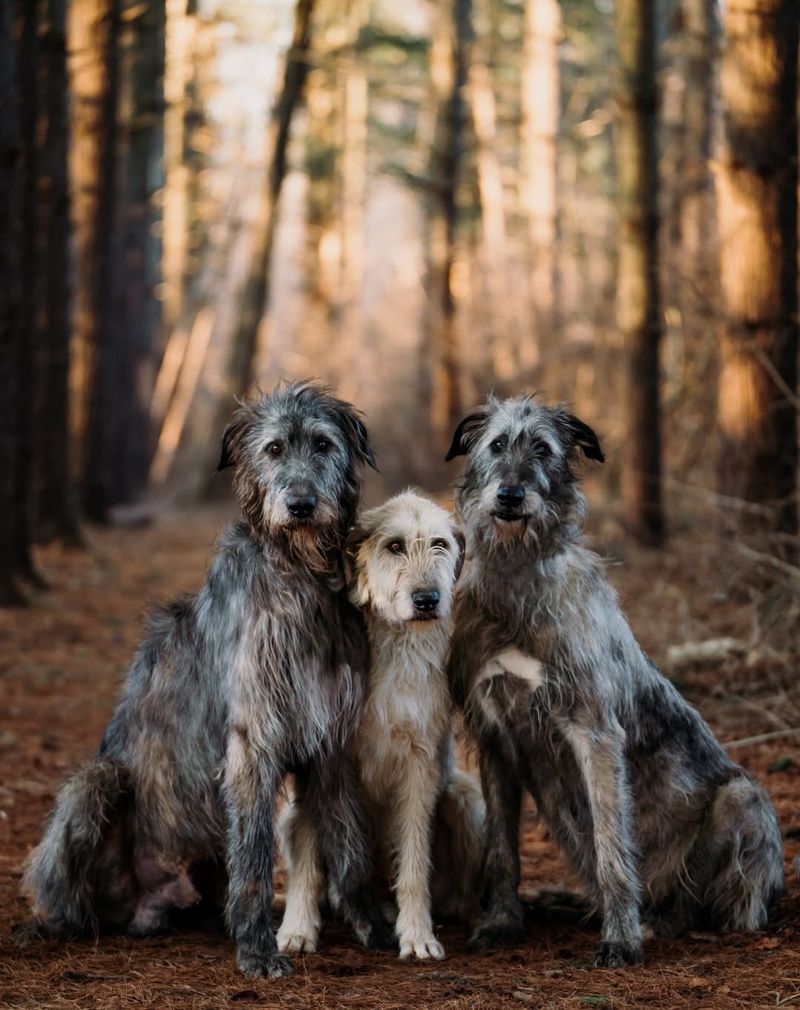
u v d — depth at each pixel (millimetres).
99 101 20844
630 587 13133
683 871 5824
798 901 5992
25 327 15500
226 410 30984
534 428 5699
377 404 31688
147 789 5758
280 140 28641
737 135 10734
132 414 33438
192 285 43812
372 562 5535
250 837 5309
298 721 5430
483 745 5746
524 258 28531
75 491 21734
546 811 5859
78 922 5695
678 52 19922
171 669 5754
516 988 4938
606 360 21391
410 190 36031
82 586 16828
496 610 5605
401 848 5641
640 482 15750
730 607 11133
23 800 8055
